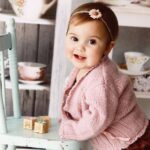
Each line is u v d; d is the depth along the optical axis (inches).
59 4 57.5
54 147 42.0
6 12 62.8
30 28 67.7
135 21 56.1
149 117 68.1
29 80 62.5
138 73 59.4
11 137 42.4
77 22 41.8
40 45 68.6
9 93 69.6
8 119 48.7
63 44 58.9
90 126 40.1
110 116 40.6
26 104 71.1
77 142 42.0
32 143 42.3
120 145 43.2
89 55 41.9
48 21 60.2
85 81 42.7
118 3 56.6
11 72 49.4
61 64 59.7
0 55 47.8
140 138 43.9
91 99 40.7
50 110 61.5
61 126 42.4
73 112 43.6
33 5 59.2
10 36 48.4
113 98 41.1
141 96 60.1
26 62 66.7
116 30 43.3
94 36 41.5
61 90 60.6
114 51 66.1
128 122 43.6
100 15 41.6
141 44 66.2
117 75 43.4
